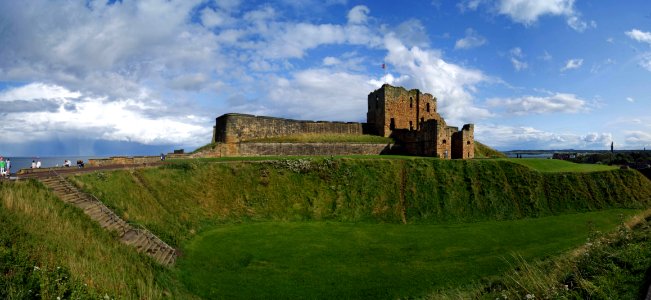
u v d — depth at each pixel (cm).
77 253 1697
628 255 1298
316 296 2009
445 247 2883
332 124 6294
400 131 6272
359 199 4031
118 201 2809
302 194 4044
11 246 1495
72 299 1268
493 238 3127
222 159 4506
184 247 2628
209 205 3581
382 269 2406
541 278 1352
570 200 4203
